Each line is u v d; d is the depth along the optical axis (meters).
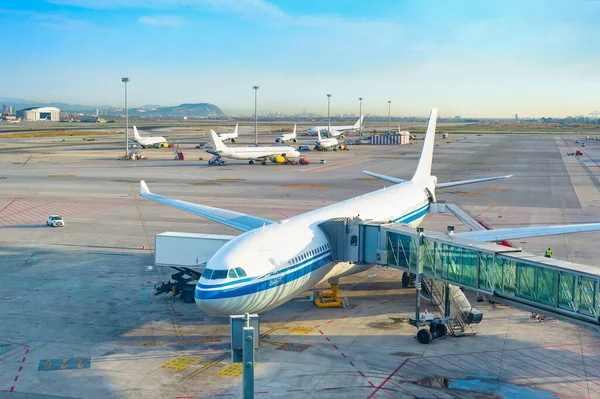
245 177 118.94
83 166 140.25
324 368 30.14
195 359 31.47
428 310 40.00
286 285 34.22
